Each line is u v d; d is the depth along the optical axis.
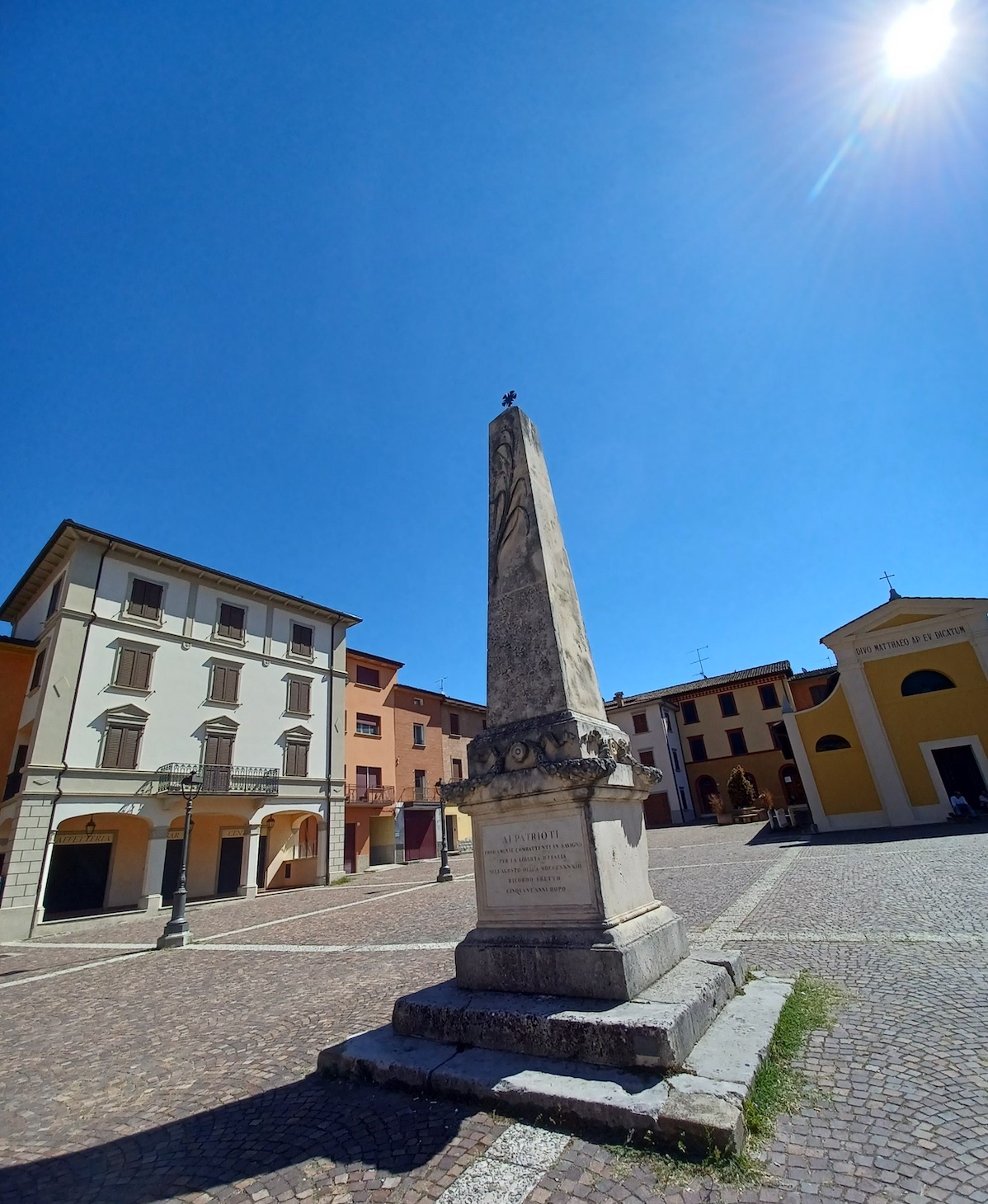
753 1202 2.24
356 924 11.71
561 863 4.05
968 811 19.16
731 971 4.34
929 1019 3.85
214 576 23.52
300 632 26.92
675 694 43.03
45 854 17.25
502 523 5.57
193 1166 2.92
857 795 21.30
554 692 4.53
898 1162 2.40
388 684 33.19
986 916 6.60
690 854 18.81
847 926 6.83
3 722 20.41
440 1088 3.31
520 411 6.01
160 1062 4.64
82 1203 2.71
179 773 20.56
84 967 10.23
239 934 12.27
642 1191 2.35
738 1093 2.79
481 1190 2.45
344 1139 3.01
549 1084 3.05
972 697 20.44
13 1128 3.65
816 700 39.22
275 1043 4.77
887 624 22.02
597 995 3.60
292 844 25.73
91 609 20.00
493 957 4.07
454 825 35.09
